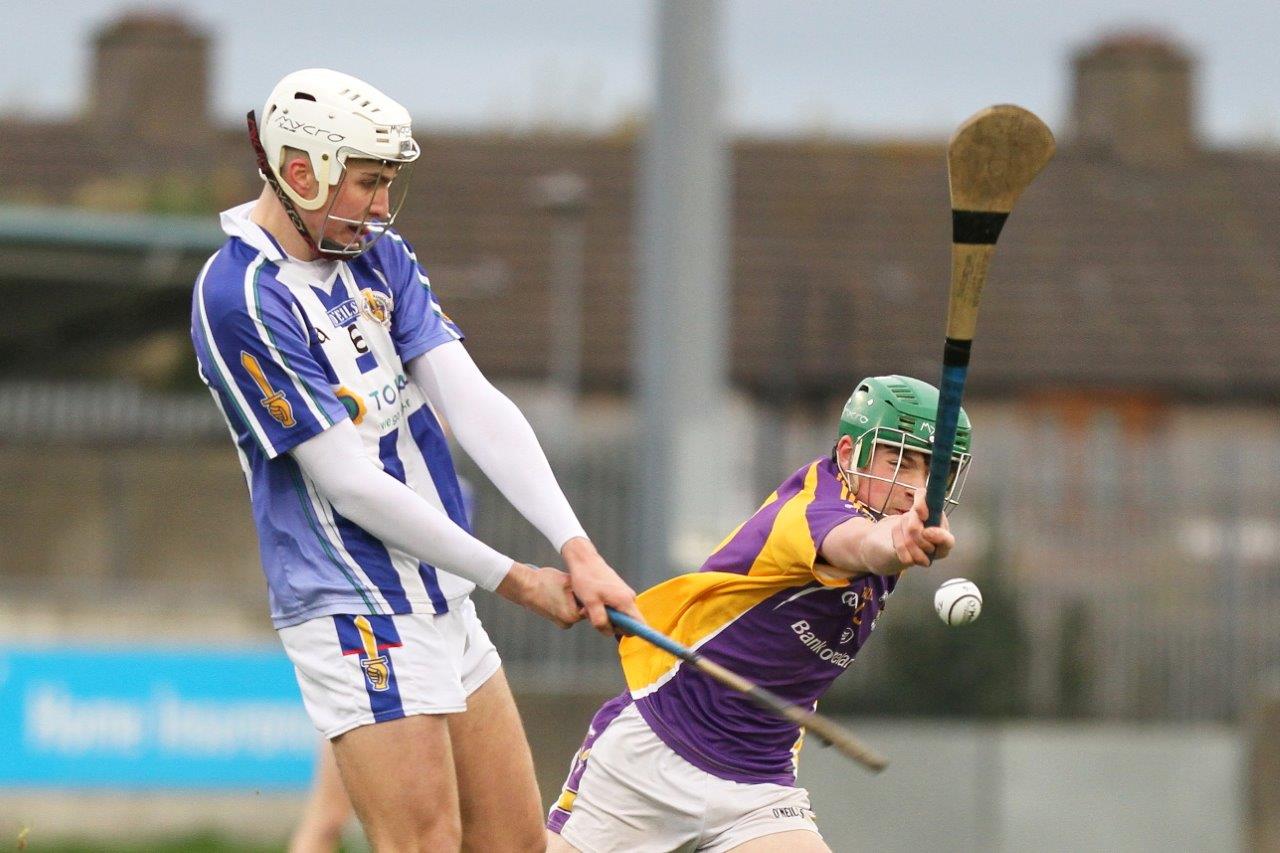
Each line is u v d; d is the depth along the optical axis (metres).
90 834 42.91
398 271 17.73
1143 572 51.31
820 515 19.23
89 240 52.69
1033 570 51.34
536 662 45.28
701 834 20.77
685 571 42.06
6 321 62.56
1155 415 97.75
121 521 57.69
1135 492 51.56
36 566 57.53
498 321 97.38
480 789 18.16
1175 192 110.94
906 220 105.75
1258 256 106.25
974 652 50.22
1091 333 99.00
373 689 17.11
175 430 59.28
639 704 20.89
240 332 16.69
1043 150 15.72
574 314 97.81
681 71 42.81
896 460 19.48
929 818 45.66
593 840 21.17
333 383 17.02
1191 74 114.69
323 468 16.78
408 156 16.80
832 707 50.09
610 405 95.06
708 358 42.81
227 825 43.81
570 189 95.44
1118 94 114.38
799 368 92.31
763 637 20.14
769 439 48.88
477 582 17.12
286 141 16.64
